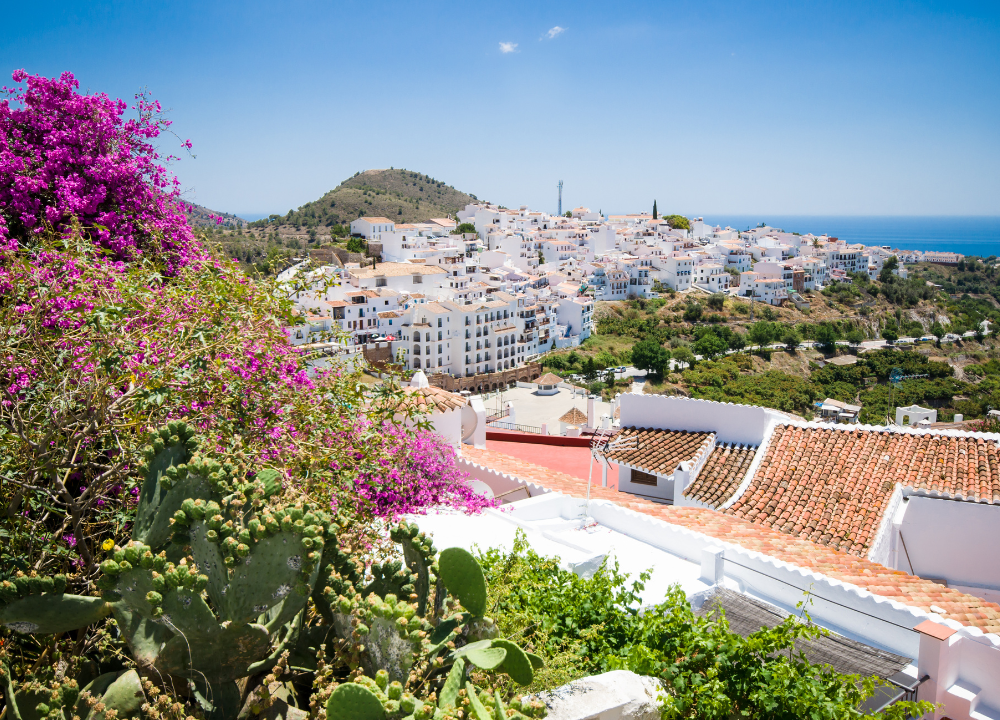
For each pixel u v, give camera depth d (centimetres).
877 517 1375
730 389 12488
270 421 747
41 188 925
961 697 809
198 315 702
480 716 367
